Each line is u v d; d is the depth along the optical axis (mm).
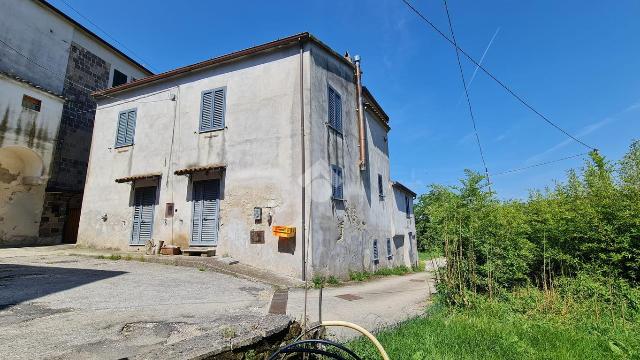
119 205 12242
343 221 11125
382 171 16188
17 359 2906
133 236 11641
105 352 3146
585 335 4457
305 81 10203
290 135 10000
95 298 5297
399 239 18109
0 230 12766
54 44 14719
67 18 15125
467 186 6715
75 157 15305
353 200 12109
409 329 4695
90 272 7613
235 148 10672
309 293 7609
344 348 2344
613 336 4352
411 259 19953
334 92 11695
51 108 13773
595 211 6309
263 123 10445
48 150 13586
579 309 5430
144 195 11844
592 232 6207
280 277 8695
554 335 4414
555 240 6742
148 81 12625
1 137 12102
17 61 13398
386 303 7188
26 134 12852
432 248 6941
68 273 7355
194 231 10664
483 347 4012
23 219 13383
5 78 12273
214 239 10328
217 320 4379
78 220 15250
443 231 6703
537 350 3953
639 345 3988
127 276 7332
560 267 6719
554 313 5441
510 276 6371
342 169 11562
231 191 10414
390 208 16797
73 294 5473
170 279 7316
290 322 4000
